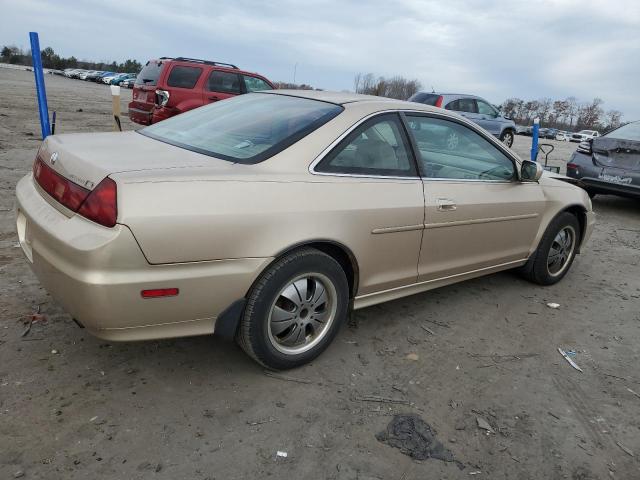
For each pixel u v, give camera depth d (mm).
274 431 2463
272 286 2648
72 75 63094
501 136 16594
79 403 2520
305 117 3066
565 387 3090
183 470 2172
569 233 4762
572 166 8414
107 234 2182
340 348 3283
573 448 2551
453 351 3395
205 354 3053
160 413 2508
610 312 4285
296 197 2672
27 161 8156
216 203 2396
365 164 3084
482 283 4707
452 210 3512
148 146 2881
